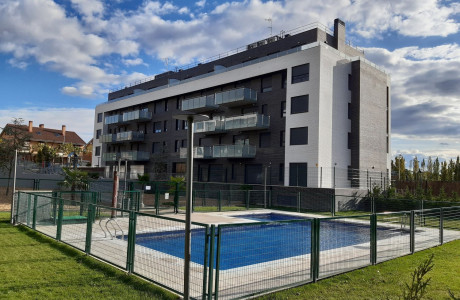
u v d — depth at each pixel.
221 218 16.36
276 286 6.09
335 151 26.47
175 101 38.78
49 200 11.19
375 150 29.00
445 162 48.28
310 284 6.50
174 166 38.16
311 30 29.75
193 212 18.75
